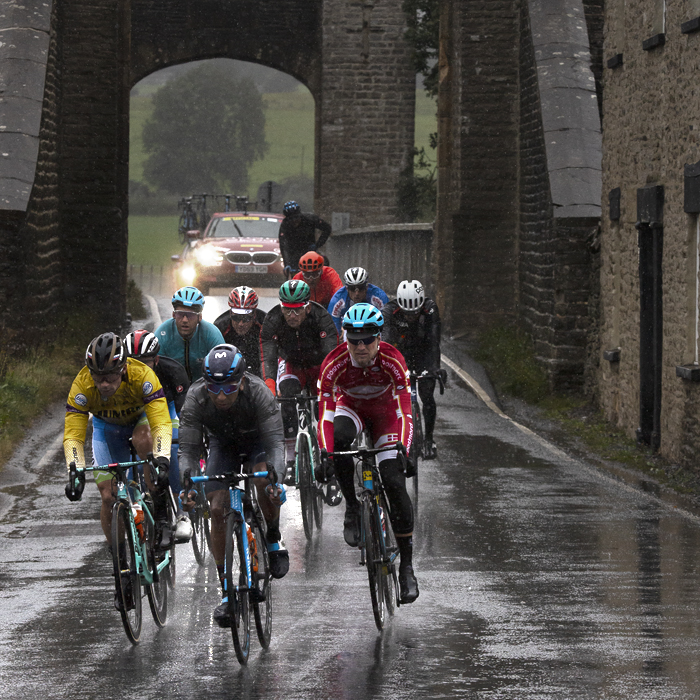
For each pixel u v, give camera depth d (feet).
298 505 128.88
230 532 69.41
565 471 145.69
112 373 73.51
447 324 271.69
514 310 267.39
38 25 227.81
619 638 73.61
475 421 185.68
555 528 112.88
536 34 241.14
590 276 208.13
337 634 76.23
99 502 128.16
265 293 327.06
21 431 168.25
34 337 214.69
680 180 149.69
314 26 423.23
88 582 93.40
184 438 74.90
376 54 413.59
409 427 81.20
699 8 143.84
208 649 73.41
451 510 121.29
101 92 260.01
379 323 79.77
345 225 398.62
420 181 414.82
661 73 158.20
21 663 70.03
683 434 149.18
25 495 131.54
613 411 186.60
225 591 69.77
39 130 216.33
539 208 236.63
